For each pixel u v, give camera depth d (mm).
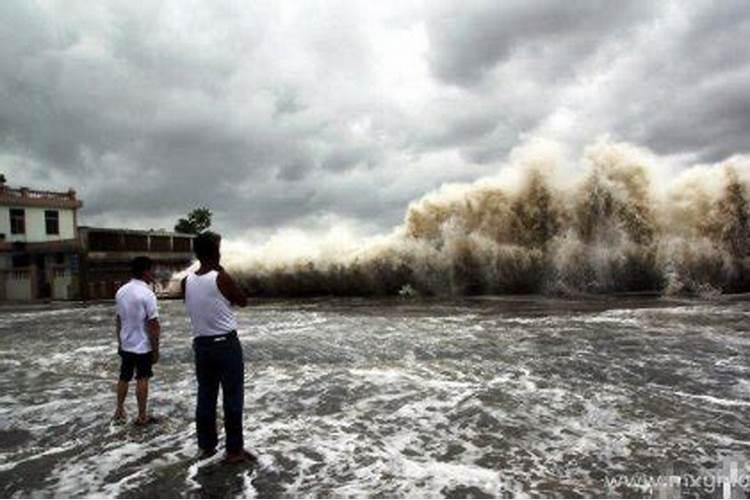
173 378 8344
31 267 35531
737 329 10461
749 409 5953
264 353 9719
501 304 16844
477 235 23094
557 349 9125
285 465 4820
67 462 5074
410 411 6230
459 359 8766
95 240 34406
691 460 4637
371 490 4242
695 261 20328
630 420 5688
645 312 13227
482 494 4102
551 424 5641
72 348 11469
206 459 5051
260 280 27156
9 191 39406
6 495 4363
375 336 11039
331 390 7211
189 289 5172
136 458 5125
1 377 8883
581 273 21266
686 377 7230
